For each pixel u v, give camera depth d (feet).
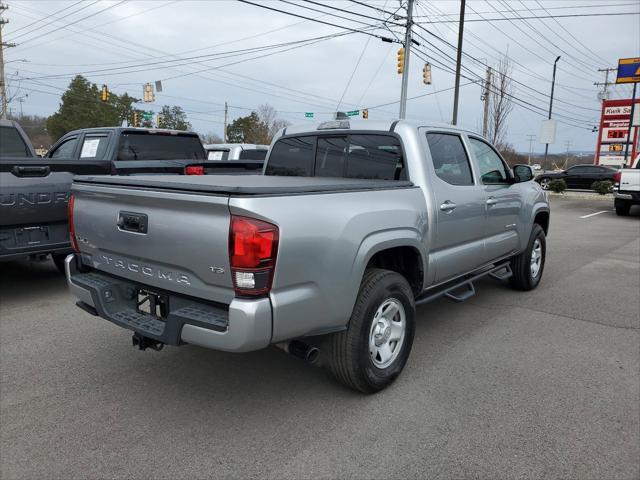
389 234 11.31
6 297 19.21
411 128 13.39
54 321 16.44
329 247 9.69
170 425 10.27
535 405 11.16
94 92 221.05
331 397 11.49
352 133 14.53
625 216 53.31
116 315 10.79
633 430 10.14
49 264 24.99
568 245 34.01
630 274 24.63
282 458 9.16
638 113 84.07
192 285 9.43
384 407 11.04
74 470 8.78
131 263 10.62
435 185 13.39
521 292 20.94
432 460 9.12
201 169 24.90
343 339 10.75
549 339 15.34
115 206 10.66
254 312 8.55
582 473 8.77
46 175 17.94
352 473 8.75
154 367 13.03
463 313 17.92
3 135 23.21
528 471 8.82
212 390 11.80
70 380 12.25
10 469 8.79
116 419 10.48
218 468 8.86
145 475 8.66
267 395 11.57
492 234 16.74
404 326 12.16
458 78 74.79
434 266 13.47
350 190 10.59
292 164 16.11
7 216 16.92
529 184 20.15
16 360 13.37
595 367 13.25
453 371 12.94
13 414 10.63
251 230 8.43
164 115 282.15
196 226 9.00
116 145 24.27
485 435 9.94
